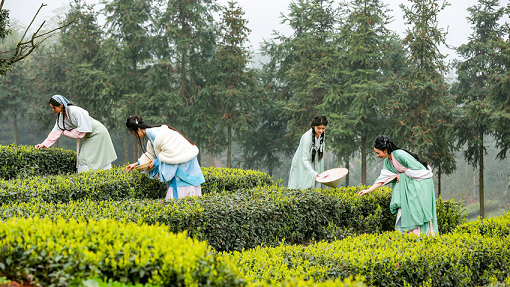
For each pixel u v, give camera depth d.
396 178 6.96
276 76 27.83
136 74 24.17
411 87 19.98
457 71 23.12
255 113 26.42
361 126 21.64
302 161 7.55
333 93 21.38
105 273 2.78
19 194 5.98
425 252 4.96
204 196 6.23
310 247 5.05
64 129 8.91
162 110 23.72
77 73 24.30
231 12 23.38
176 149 6.61
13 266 2.78
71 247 2.82
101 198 6.81
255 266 4.25
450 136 20.42
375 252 4.77
